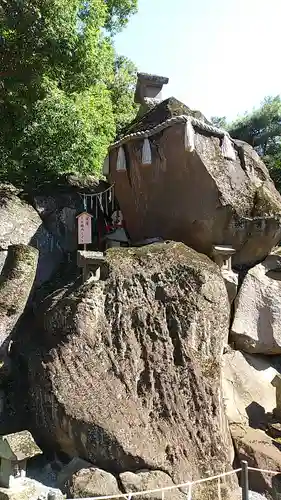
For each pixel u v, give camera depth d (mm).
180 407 7535
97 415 6996
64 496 6117
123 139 11297
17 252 8688
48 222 12047
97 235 12414
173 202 10891
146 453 6824
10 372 8266
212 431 7445
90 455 6848
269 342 10383
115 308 8258
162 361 7898
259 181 11320
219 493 6887
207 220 10445
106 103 17406
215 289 8828
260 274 10914
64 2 11828
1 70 12562
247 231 10602
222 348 8523
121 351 7855
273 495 7227
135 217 11680
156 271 8859
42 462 7293
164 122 10602
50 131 13914
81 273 9805
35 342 8281
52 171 14430
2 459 6289
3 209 11188
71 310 8094
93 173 15039
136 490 6461
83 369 7492
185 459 7047
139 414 7254
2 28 11711
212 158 10562
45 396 7270
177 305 8492
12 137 13961
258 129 25953
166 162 10719
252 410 9109
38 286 10641
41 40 11898
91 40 12586
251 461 7605
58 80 13477
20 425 7617
